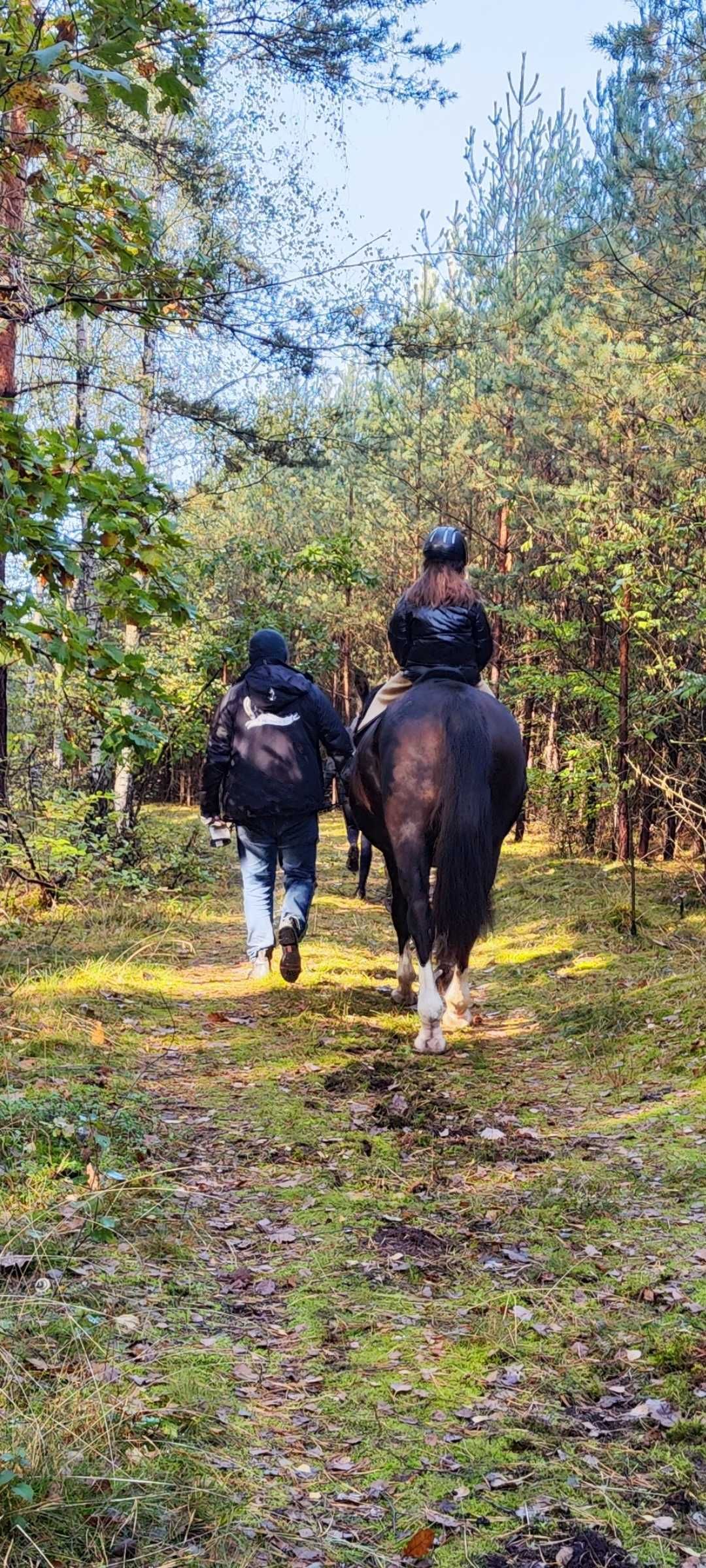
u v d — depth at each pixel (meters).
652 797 13.43
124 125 8.47
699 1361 2.90
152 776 12.57
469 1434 2.63
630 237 11.59
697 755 11.92
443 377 17.28
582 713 15.77
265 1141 4.45
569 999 7.07
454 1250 3.58
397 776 5.46
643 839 13.84
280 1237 3.60
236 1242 3.57
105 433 4.02
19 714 10.35
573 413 12.48
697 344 10.41
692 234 10.59
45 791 9.98
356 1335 3.05
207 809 6.93
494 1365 2.93
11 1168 3.75
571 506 13.47
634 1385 2.84
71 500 3.81
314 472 23.67
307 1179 4.09
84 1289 3.10
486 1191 4.06
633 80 10.40
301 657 14.27
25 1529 2.13
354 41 9.18
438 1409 2.72
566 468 15.03
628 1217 3.80
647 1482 2.47
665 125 11.37
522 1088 5.32
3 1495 2.19
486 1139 4.56
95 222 4.55
